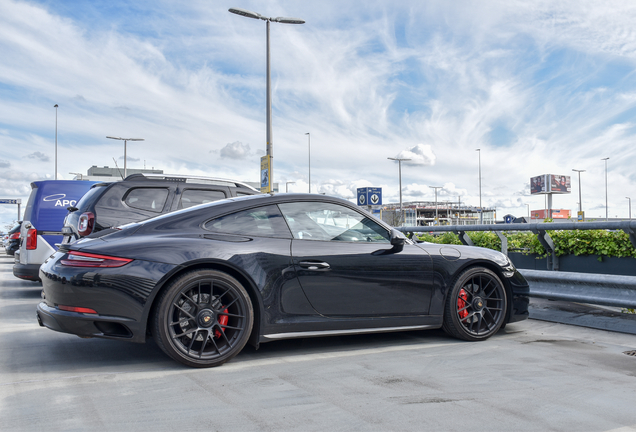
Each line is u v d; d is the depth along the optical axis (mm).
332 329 3602
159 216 3555
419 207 151250
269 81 19609
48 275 3195
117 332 3123
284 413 2402
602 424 2275
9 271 12109
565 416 2371
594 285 4781
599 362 3387
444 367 3252
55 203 7527
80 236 5734
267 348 3801
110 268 3070
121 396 2654
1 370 3164
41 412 2412
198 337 3242
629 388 2803
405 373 3105
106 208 5770
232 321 3363
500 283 4184
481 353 3648
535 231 6770
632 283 4430
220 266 3312
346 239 3758
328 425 2254
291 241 3566
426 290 3906
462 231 7598
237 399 2609
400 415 2377
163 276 3105
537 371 3154
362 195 37750
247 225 3539
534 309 5359
